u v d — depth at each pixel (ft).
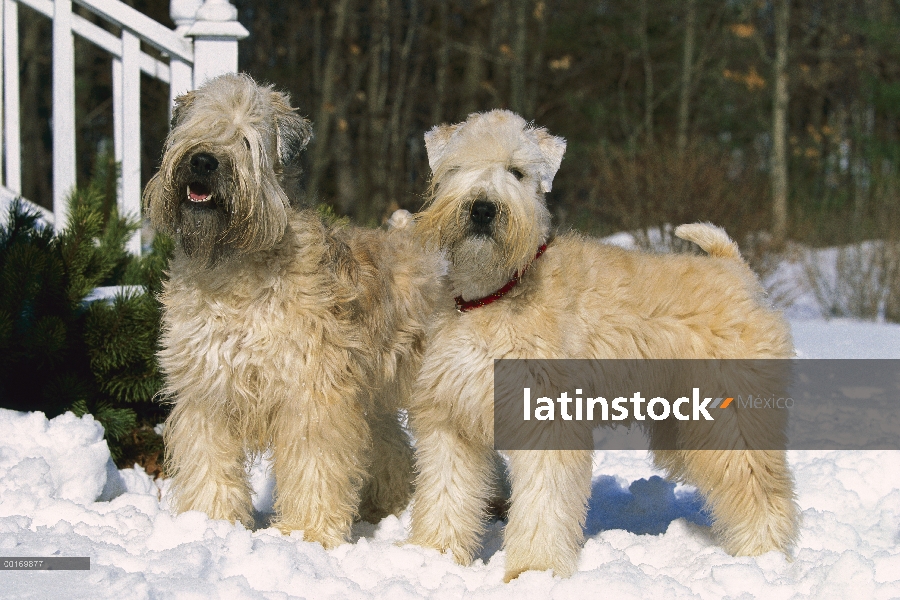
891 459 18.58
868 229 55.31
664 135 64.64
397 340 15.33
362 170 74.02
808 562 13.15
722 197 44.37
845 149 82.43
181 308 13.33
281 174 13.93
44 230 17.98
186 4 23.75
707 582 12.10
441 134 14.26
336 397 13.47
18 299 16.53
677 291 13.87
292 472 13.50
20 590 10.47
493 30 72.84
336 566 12.42
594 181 59.57
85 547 11.93
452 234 12.63
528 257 12.53
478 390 12.65
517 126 13.33
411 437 16.75
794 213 61.05
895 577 12.43
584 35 79.97
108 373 17.44
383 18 69.72
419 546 13.07
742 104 77.77
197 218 12.92
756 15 77.51
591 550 13.42
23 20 66.28
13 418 15.07
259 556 11.78
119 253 19.81
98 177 21.43
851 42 81.15
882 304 47.78
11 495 13.50
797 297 46.16
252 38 73.72
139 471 16.63
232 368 13.12
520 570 12.28
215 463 13.70
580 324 12.99
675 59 80.12
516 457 12.62
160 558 11.71
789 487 13.99
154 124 68.39
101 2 20.83
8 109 22.13
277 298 13.12
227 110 13.21
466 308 12.80
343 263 14.11
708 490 14.12
